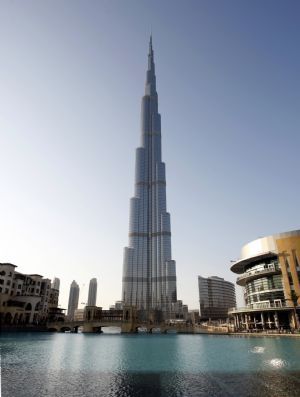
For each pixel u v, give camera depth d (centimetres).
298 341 6906
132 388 2628
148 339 9469
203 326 13662
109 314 14788
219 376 3114
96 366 3825
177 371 3444
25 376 3105
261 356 4569
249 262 12031
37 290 14575
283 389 2533
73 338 9669
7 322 12075
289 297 9838
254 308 10444
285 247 10500
